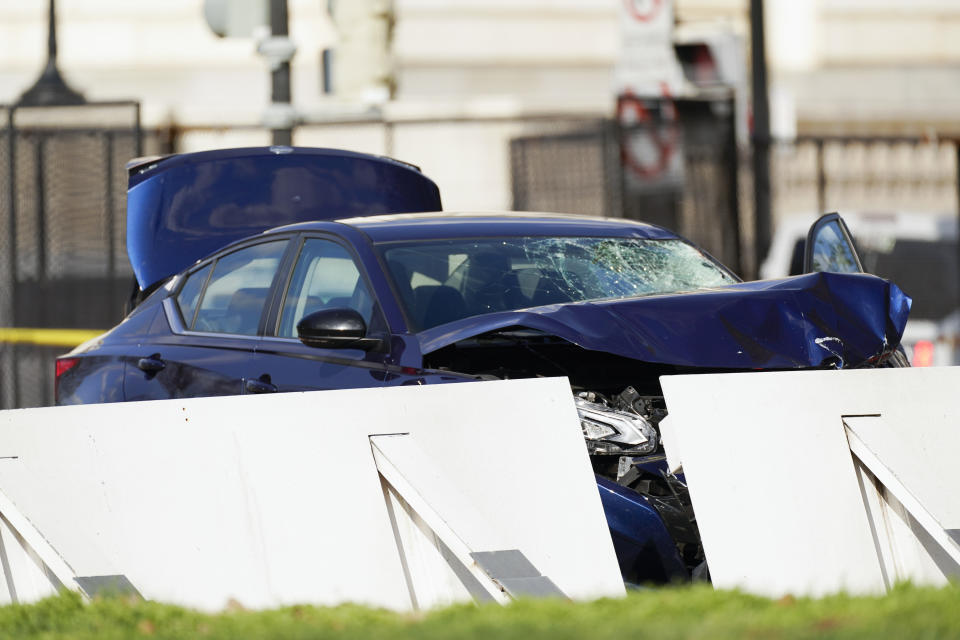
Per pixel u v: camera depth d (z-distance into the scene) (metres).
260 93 98.81
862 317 22.66
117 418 20.30
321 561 19.05
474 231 26.47
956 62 109.38
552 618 15.55
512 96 101.06
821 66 107.19
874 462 19.38
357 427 19.25
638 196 55.50
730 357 21.50
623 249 27.03
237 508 19.50
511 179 57.06
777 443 19.28
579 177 56.00
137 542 19.91
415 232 26.08
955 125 107.12
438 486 18.73
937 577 18.81
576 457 19.19
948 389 20.30
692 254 27.70
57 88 67.31
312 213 33.84
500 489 18.91
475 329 22.23
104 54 100.00
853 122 106.19
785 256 56.31
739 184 56.16
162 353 27.55
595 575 18.70
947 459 19.98
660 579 19.58
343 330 23.50
